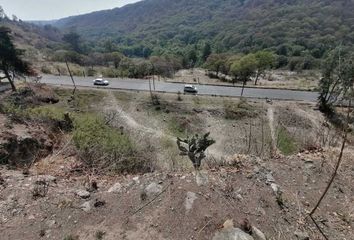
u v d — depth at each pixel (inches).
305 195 131.2
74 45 3496.6
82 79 1483.8
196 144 153.1
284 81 1654.8
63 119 298.5
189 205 118.3
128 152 202.4
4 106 285.1
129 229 108.9
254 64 1451.8
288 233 108.6
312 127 780.0
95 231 107.9
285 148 212.1
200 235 104.6
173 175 143.1
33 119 267.1
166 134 811.4
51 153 199.8
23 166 169.3
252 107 1024.9
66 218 114.3
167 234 106.0
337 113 849.5
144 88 1310.3
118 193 130.6
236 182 136.1
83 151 188.1
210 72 1904.5
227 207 118.1
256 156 171.6
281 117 918.4
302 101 1077.8
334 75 888.3
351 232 110.6
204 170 150.8
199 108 1037.2
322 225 113.7
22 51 1139.3
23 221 111.8
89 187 137.2
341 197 131.2
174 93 1210.6
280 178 142.9
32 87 1044.5
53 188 134.6
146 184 136.0
